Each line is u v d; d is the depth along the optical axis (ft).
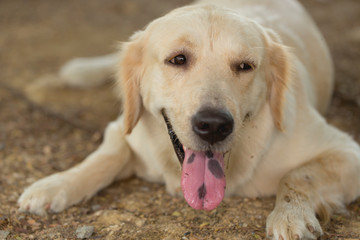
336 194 3.77
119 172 4.06
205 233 3.54
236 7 4.65
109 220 3.68
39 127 4.78
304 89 4.05
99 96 5.51
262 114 3.77
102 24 8.95
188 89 3.49
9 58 6.87
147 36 3.78
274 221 3.53
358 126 4.69
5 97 5.40
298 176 3.75
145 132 3.88
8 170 4.13
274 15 4.48
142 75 3.79
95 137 4.61
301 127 3.88
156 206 3.81
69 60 6.74
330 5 10.52
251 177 3.82
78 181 3.88
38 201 3.75
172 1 10.95
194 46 3.55
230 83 3.52
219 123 3.38
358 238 3.49
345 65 6.28
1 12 9.82
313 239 3.48
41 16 9.53
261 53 3.67
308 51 4.54
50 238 3.54
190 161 3.51
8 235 3.55
